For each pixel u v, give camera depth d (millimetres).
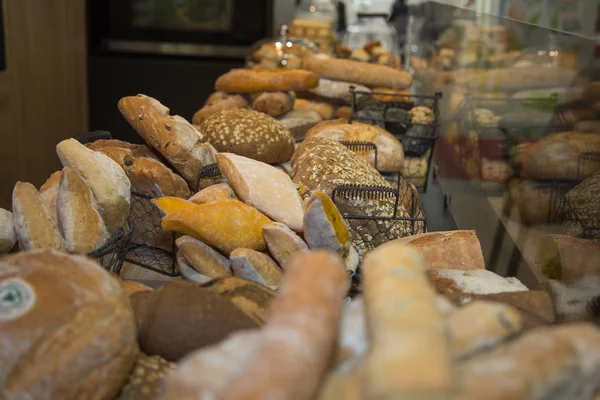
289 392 466
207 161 1374
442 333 510
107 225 1110
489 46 1845
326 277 597
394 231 1266
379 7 3445
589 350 532
